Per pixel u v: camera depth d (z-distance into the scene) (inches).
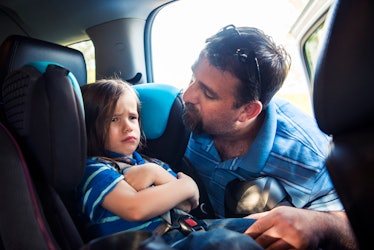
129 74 76.2
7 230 29.8
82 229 36.9
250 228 31.8
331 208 39.5
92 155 41.4
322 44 20.4
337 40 19.0
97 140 41.2
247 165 41.3
